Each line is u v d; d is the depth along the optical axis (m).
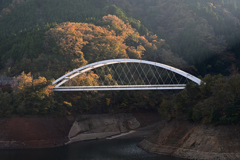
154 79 134.75
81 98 103.25
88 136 94.25
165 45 154.25
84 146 81.56
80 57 119.31
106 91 111.69
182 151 62.53
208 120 63.16
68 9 172.75
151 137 76.56
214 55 144.12
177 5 189.88
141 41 147.75
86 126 97.44
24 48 123.06
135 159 62.16
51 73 110.38
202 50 143.38
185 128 68.62
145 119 111.06
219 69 140.38
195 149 60.38
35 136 81.75
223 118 60.00
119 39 135.25
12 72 115.69
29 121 85.75
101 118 104.06
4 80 109.19
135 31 159.00
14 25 161.75
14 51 124.50
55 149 77.19
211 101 65.31
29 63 115.38
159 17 190.00
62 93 99.56
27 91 89.75
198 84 79.50
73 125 94.44
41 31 133.38
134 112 113.00
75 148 78.38
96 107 108.06
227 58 142.25
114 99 112.62
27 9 171.88
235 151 54.72
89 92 105.62
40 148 78.38
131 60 90.25
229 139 57.09
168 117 76.19
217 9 180.38
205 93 73.06
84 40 129.00
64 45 120.81
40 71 113.81
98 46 126.38
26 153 71.25
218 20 167.50
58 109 94.50
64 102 94.88
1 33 154.88
